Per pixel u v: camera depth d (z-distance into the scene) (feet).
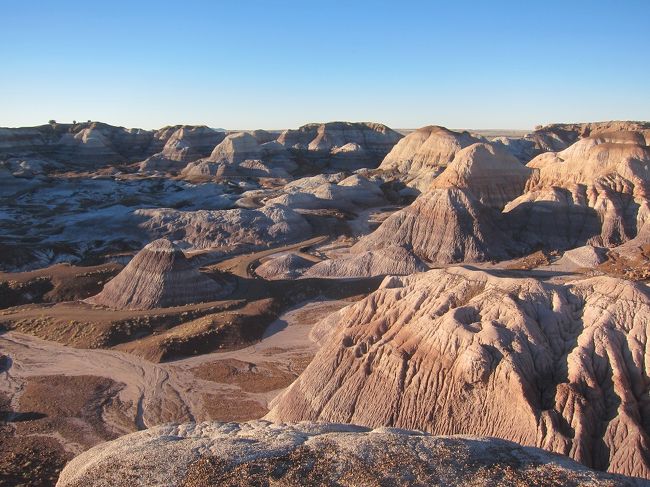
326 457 67.82
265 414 130.72
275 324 190.49
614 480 63.10
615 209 278.67
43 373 153.38
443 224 276.21
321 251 285.23
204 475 65.41
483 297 113.80
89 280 217.97
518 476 63.05
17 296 207.62
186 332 173.47
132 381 148.97
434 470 64.13
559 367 98.89
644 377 93.81
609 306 103.96
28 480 106.42
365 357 117.50
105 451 77.97
